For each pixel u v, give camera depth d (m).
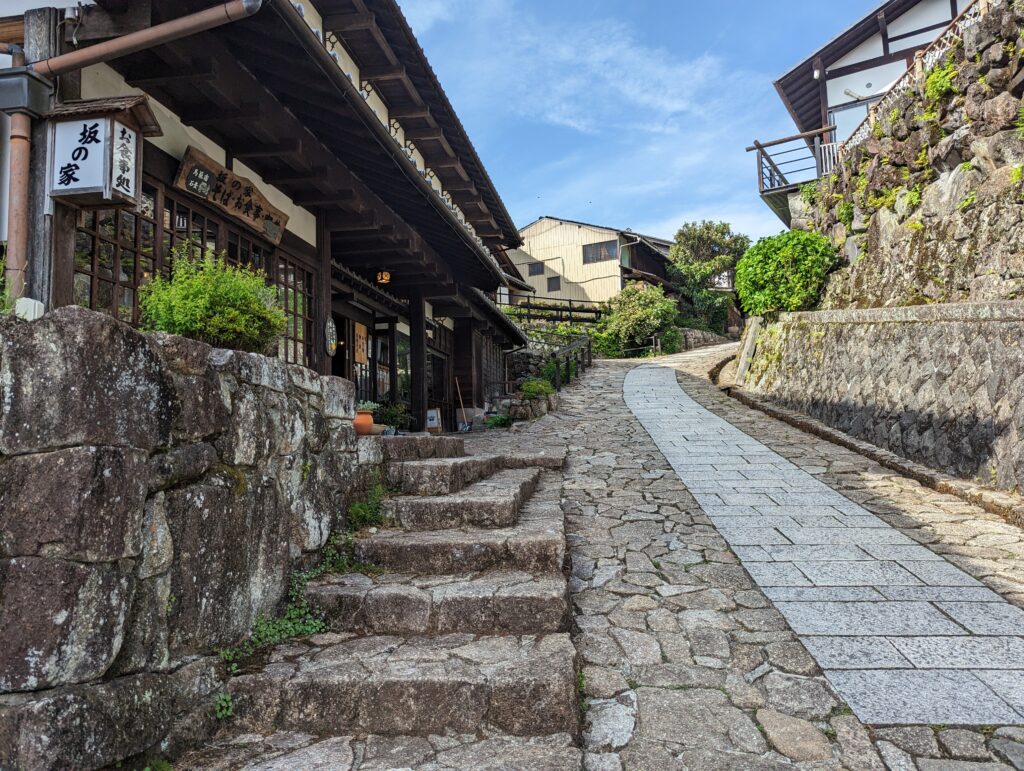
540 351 22.17
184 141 4.84
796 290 13.22
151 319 3.56
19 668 2.00
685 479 7.37
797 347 12.23
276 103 5.08
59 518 2.08
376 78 8.58
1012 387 6.46
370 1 7.32
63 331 2.17
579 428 10.96
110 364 2.26
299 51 4.20
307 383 3.86
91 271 3.91
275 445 3.39
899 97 11.59
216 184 5.03
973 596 4.19
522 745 2.60
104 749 2.11
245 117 4.72
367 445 4.81
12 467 2.13
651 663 3.39
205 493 2.78
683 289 30.19
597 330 27.09
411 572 3.87
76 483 2.10
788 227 20.06
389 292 10.66
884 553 5.01
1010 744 2.69
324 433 4.06
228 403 2.99
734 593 4.28
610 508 6.25
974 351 7.20
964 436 7.03
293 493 3.62
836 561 4.85
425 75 8.68
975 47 9.67
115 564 2.26
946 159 10.14
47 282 3.46
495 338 17.80
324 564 3.86
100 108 3.42
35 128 3.54
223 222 5.37
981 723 2.83
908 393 8.25
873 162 12.16
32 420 2.14
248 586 3.11
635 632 3.74
